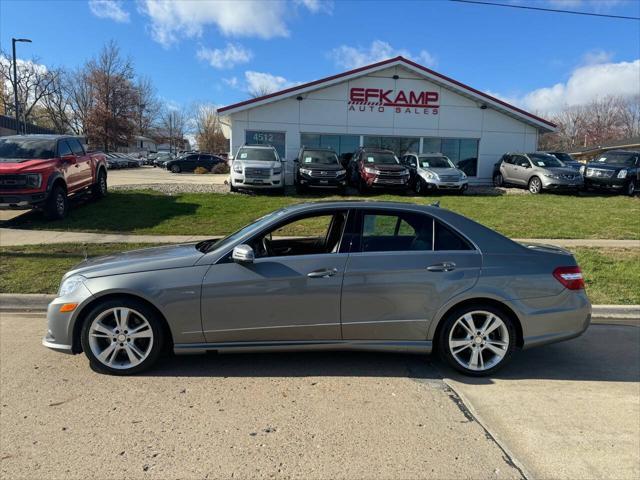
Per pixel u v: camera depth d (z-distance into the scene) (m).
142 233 10.86
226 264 4.10
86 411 3.50
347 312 4.12
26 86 57.69
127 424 3.32
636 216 13.42
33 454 2.95
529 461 2.97
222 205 14.20
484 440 3.20
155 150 91.38
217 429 3.27
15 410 3.51
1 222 11.83
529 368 4.50
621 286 7.18
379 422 3.41
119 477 2.73
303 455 2.98
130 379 4.06
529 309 4.18
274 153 17.70
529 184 19.11
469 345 4.22
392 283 4.11
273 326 4.11
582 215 13.50
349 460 2.94
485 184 22.98
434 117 22.28
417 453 3.02
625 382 4.20
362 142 21.98
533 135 23.03
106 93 59.22
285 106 21.28
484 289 4.13
